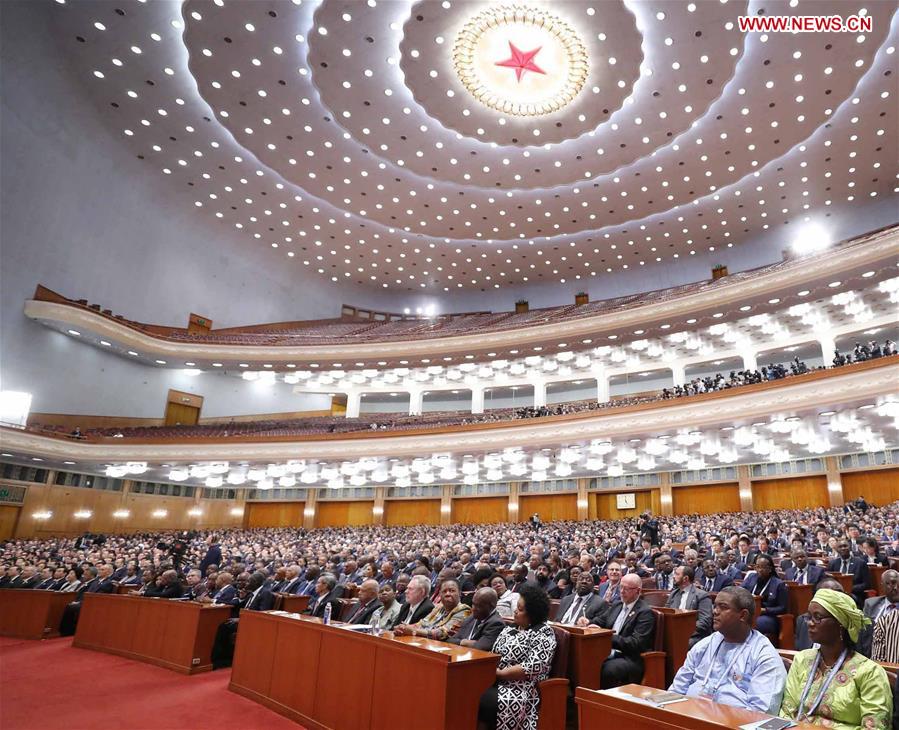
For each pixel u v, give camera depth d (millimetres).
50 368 20188
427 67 16891
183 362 24047
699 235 25500
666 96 17656
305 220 26000
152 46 17438
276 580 8828
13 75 17672
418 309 33375
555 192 23047
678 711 2188
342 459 20812
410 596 5191
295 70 17625
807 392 14281
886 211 22141
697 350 22828
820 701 2461
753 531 13305
